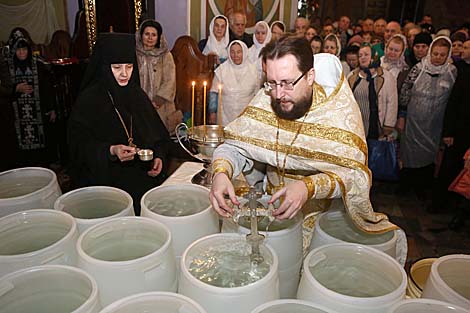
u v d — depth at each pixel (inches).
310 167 41.1
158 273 28.5
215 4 151.2
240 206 35.9
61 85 143.2
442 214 124.7
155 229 32.9
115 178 67.9
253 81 133.5
